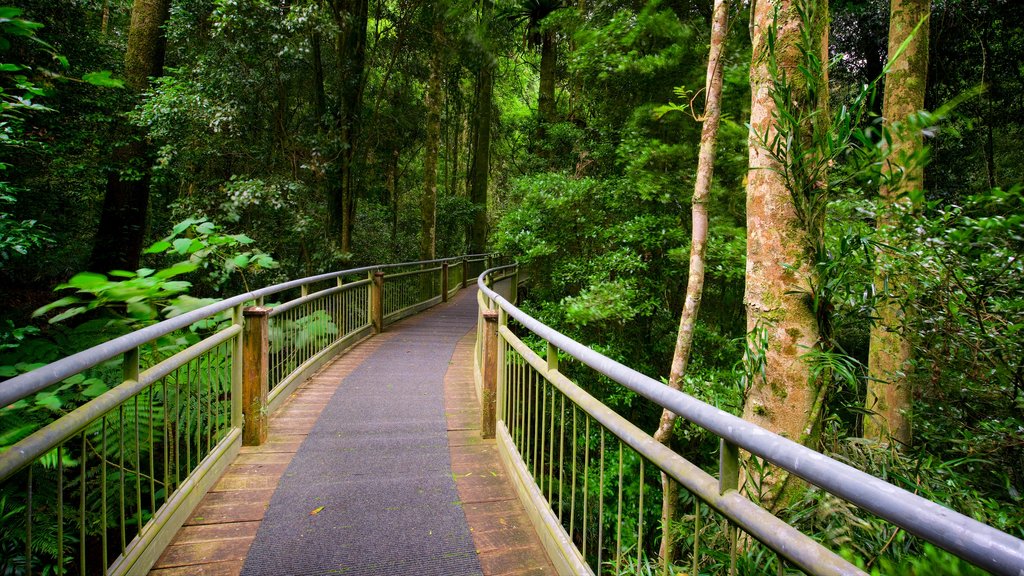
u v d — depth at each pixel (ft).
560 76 50.39
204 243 15.57
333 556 7.42
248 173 32.17
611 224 21.97
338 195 35.55
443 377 18.29
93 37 26.91
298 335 17.03
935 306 8.16
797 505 6.68
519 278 41.29
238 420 11.32
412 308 34.88
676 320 21.44
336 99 36.04
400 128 54.65
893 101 14.48
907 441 10.63
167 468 7.95
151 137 26.02
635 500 14.14
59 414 10.19
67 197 26.11
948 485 6.84
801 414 8.04
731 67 18.20
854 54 26.23
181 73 28.60
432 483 9.86
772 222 8.42
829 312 8.05
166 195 35.22
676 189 19.35
